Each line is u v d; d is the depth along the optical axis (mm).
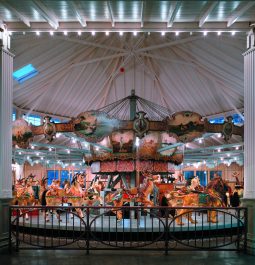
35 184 14086
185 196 9500
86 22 7375
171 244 7832
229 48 13758
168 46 15797
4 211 6906
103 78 17516
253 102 6953
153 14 6922
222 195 10211
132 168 10945
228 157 18656
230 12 6777
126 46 16062
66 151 16578
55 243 7832
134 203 10117
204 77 16344
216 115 18047
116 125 9711
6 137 7152
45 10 6602
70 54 15672
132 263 5977
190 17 7070
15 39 12867
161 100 18219
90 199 10383
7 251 6746
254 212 6676
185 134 9703
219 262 6062
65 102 18266
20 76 15188
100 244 7766
